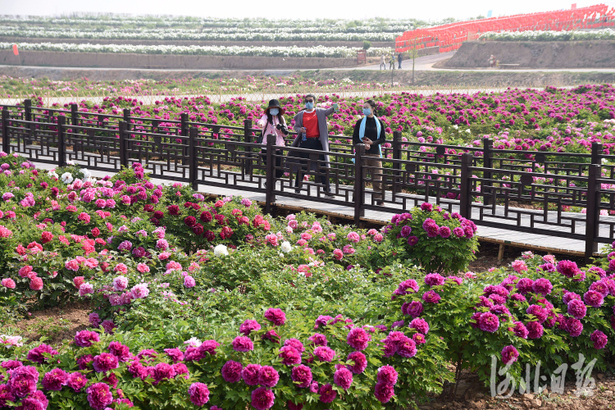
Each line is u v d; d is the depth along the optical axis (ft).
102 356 10.15
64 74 214.07
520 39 204.74
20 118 54.44
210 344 11.02
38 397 9.37
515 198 25.34
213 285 18.67
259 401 10.30
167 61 234.58
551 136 53.83
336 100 72.38
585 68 182.80
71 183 30.55
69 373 10.03
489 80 161.27
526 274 16.12
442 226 20.31
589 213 23.11
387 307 14.69
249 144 32.89
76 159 42.63
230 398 10.52
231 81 157.28
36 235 20.57
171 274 18.19
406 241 21.17
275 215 32.83
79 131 49.96
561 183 37.11
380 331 13.24
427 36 218.18
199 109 66.54
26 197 25.89
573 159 44.68
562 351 14.84
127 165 38.52
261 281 17.62
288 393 10.61
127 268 18.12
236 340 10.94
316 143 33.96
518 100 70.54
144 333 12.90
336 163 29.91
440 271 21.91
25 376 9.55
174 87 129.80
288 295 16.42
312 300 15.64
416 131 55.36
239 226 24.67
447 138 55.42
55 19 407.03
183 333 12.84
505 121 59.62
